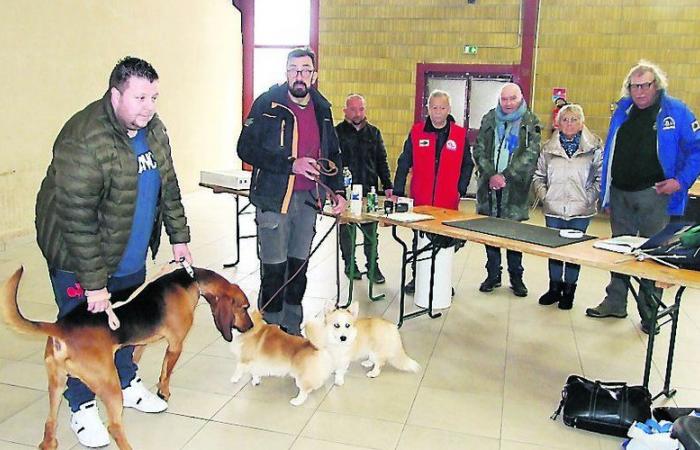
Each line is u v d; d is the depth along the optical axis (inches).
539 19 319.6
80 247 84.7
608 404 105.5
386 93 346.3
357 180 178.7
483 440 103.4
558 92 323.3
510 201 171.9
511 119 168.4
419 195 173.3
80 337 85.7
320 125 130.6
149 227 96.3
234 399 114.6
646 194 148.9
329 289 183.6
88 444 97.6
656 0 304.0
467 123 338.3
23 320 81.2
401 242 152.6
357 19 343.3
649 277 103.5
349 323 117.1
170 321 98.4
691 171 143.6
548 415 112.2
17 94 220.4
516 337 149.2
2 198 218.1
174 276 102.4
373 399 116.3
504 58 327.3
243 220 281.1
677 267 106.6
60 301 92.2
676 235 111.3
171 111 314.0
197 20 329.7
